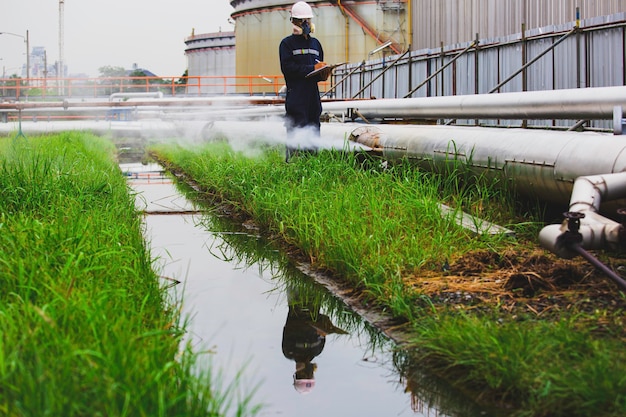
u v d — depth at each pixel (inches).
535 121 560.7
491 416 146.1
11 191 315.6
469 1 858.1
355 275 244.4
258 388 164.6
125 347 143.9
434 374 170.6
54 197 319.6
